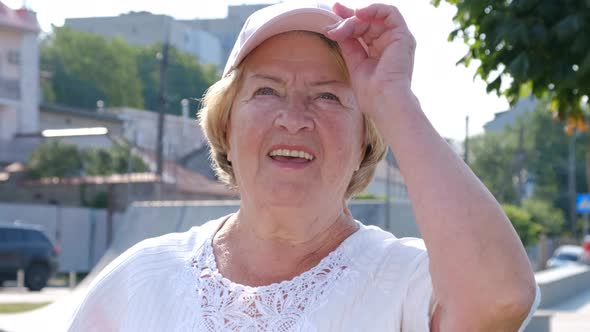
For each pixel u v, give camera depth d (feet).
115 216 99.45
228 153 7.83
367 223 34.01
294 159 7.07
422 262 6.64
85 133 80.12
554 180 214.48
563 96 16.12
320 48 7.12
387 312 6.56
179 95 179.63
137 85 183.93
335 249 7.16
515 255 5.74
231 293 6.99
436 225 5.84
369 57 6.81
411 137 6.18
